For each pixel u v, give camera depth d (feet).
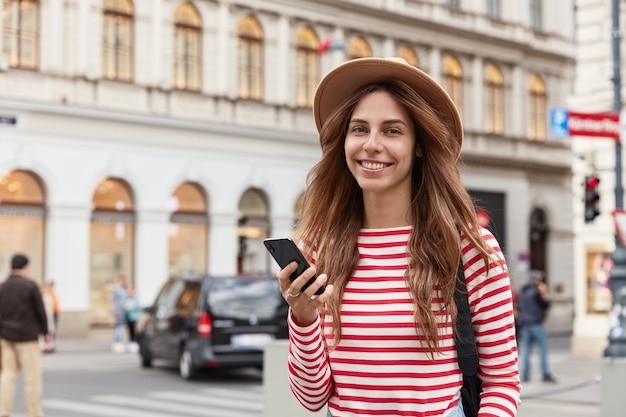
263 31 111.55
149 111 100.99
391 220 9.80
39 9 93.50
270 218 111.45
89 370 66.74
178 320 60.95
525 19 142.61
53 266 92.84
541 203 143.64
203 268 105.60
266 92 111.75
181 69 104.78
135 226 100.01
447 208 9.55
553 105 147.13
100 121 96.94
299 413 25.36
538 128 144.66
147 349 66.80
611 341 46.44
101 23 97.86
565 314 144.66
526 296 56.90
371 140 9.69
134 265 99.66
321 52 110.52
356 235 9.84
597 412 43.98
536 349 89.66
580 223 79.61
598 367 65.77
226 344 57.62
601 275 77.87
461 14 132.87
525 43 140.67
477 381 9.50
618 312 46.75
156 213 100.83
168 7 103.24
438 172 9.71
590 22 80.38
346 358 9.34
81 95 95.81
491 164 134.92
